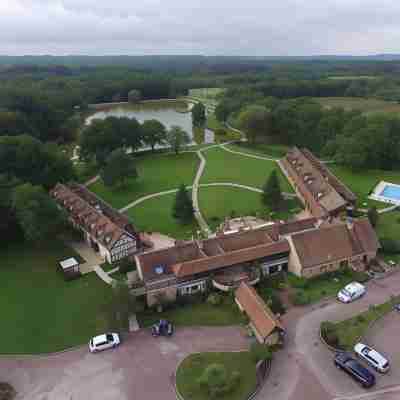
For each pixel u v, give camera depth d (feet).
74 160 424.87
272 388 136.46
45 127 497.87
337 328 163.94
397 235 239.91
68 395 135.54
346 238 209.15
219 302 181.06
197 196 309.63
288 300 183.42
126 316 166.09
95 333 165.58
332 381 139.23
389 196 304.50
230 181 343.05
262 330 154.10
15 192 220.43
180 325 168.55
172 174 366.02
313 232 206.08
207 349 154.61
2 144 280.92
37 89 642.22
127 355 152.76
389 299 182.09
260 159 408.26
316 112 462.60
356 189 318.86
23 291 194.49
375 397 132.67
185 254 196.34
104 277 205.16
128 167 324.80
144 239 239.50
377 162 371.35
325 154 403.95
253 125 462.60
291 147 466.29
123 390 137.28
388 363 144.36
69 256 226.79
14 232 248.11
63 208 259.60
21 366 148.66
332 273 202.90
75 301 186.19
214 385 131.64
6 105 465.88
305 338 159.43
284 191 319.68
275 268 205.77
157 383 139.74
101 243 217.97
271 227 220.43
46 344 159.63
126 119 425.69
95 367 147.33
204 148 458.91
